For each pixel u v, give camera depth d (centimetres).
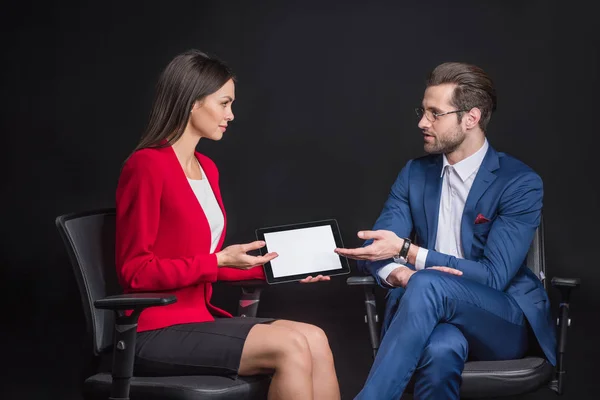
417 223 371
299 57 946
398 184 382
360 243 934
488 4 912
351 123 943
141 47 959
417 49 928
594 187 894
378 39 935
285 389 281
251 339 287
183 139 322
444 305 311
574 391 503
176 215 306
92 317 296
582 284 848
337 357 590
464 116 355
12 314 759
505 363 318
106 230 314
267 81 952
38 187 961
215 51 954
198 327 300
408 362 302
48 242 951
